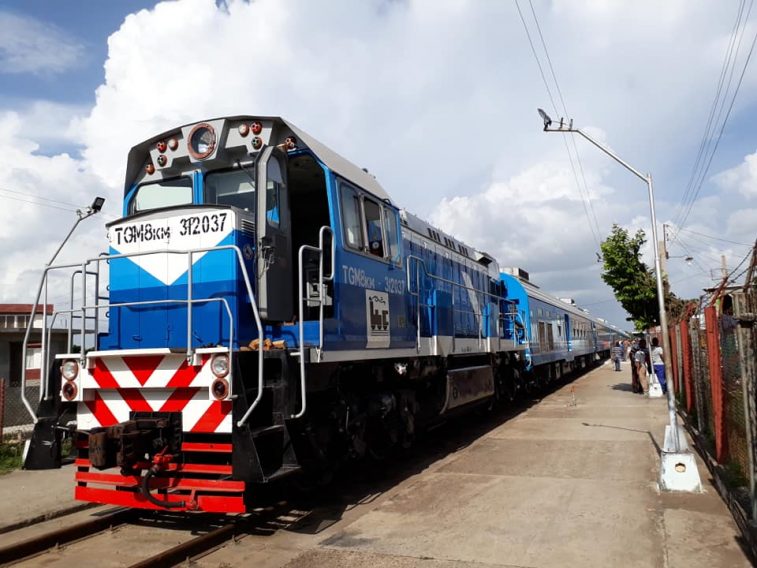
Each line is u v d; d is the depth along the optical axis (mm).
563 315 24172
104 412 5836
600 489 6902
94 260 5863
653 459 8477
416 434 10977
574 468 8039
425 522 5859
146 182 6910
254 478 4941
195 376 5316
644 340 20219
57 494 7242
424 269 9508
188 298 5355
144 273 6145
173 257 6023
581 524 5656
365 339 6922
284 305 6145
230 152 6473
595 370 35281
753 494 5102
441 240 11336
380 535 5516
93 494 5695
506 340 14672
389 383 8320
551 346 20391
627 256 20094
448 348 10008
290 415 5398
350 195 6996
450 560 4832
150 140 6840
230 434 5395
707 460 8078
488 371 12688
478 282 13359
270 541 5508
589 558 4805
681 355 14336
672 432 7047
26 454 5719
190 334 5273
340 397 6727
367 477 8172
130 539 5637
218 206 5859
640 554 4871
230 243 5773
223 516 6188
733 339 6551
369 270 7227
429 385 9906
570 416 13508
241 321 5754
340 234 6535
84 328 5797
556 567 4641
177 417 5539
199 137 6492
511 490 6980
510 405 16500
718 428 7434
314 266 6707
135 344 6098
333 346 6164
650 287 19531
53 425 5809
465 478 7699
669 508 6129
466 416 14289
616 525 5605
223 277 5762
